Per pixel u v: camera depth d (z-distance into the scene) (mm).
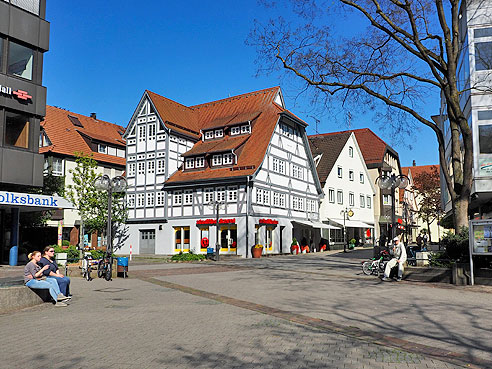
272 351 6566
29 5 22500
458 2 15703
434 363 5941
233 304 11031
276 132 38812
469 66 22078
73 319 9078
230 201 35750
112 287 15000
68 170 40750
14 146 21562
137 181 41031
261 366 5824
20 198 20719
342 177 49469
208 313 9766
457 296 11969
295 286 14648
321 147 50688
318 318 9070
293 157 41562
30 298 10805
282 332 7824
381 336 7477
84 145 44125
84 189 38781
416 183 61406
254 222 35156
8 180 21125
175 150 40062
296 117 41406
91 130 47812
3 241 23109
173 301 11656
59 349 6648
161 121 39656
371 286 14367
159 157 39875
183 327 8250
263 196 36562
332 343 7043
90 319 9078
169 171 39281
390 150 61219
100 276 18406
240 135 39562
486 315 9266
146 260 32281
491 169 21438
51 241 37656
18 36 21797
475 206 28281
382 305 10648
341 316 9297
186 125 41938
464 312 9617
